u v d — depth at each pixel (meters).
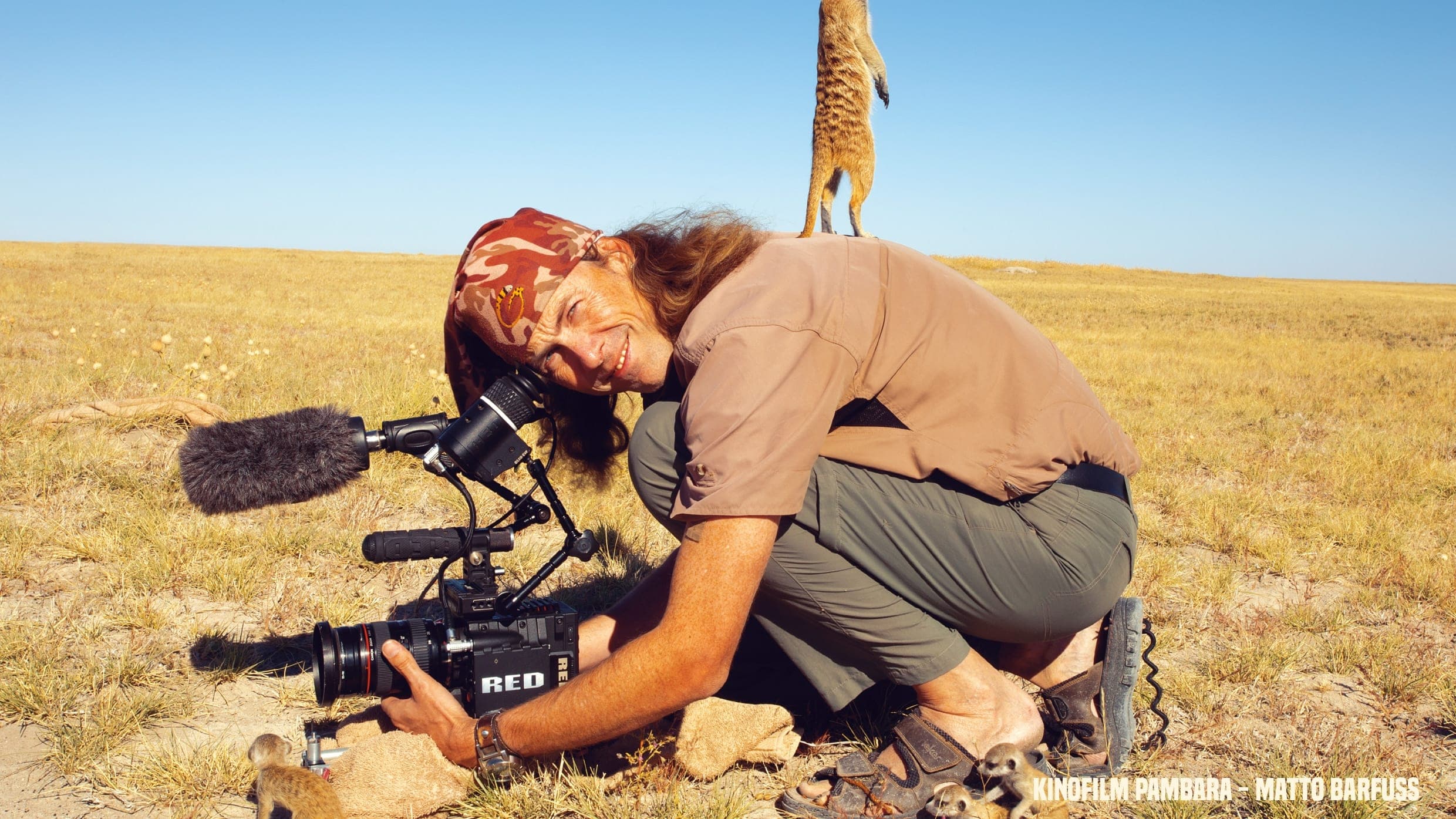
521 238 2.41
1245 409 9.59
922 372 2.29
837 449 2.35
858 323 2.19
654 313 2.41
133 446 5.68
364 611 3.68
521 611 2.56
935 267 2.41
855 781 2.40
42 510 4.50
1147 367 13.09
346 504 4.81
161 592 3.69
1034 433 2.33
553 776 2.52
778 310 2.12
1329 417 9.48
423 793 2.31
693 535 2.09
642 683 2.10
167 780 2.46
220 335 12.34
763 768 2.68
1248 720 3.04
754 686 2.97
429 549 2.54
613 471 2.95
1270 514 5.46
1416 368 14.45
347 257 52.50
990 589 2.36
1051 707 2.74
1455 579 4.27
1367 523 5.21
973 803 2.22
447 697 2.39
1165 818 2.45
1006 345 2.37
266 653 3.27
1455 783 2.66
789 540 2.33
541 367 2.42
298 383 7.62
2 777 2.47
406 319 16.58
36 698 2.80
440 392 7.29
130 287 20.83
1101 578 2.41
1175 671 3.34
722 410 2.05
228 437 2.35
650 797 2.51
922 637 2.40
